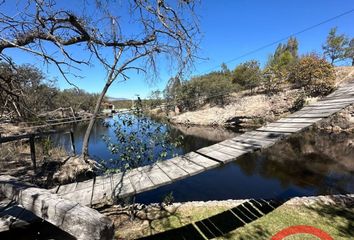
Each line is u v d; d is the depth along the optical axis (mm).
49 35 2814
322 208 5023
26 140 10016
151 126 5656
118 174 3734
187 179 8031
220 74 33875
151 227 4484
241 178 8133
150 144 5445
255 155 11195
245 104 24062
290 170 8859
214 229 4359
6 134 9375
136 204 5504
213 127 22422
